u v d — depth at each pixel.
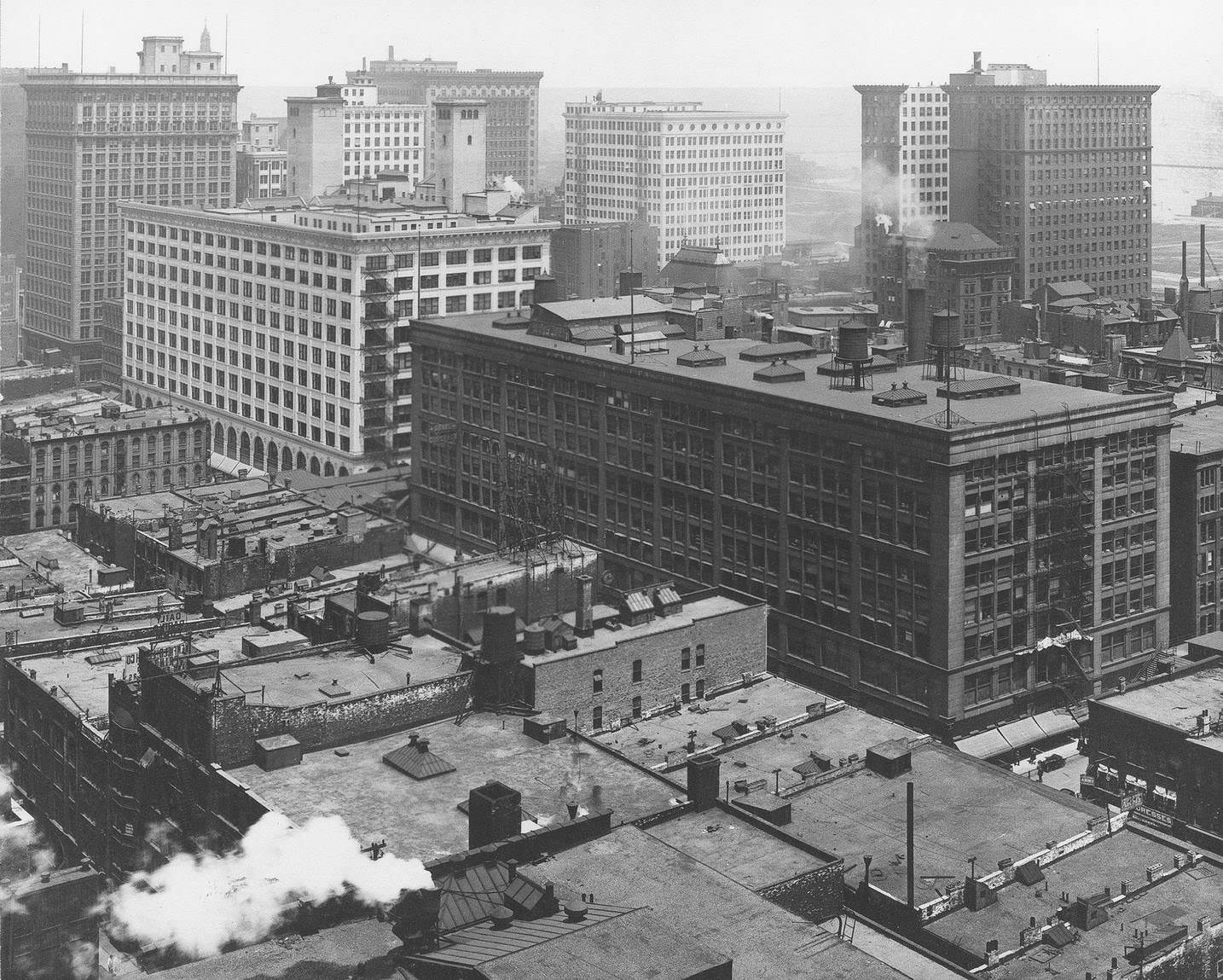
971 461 154.12
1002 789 124.00
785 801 118.94
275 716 123.12
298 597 164.38
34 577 181.88
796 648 172.00
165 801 127.25
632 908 92.25
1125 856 113.69
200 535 179.50
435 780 120.31
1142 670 171.62
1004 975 99.56
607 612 153.12
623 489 192.62
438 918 89.88
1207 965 103.62
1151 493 170.38
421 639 143.75
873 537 161.62
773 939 91.75
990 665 158.62
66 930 108.38
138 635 160.88
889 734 136.62
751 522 175.75
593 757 124.88
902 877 110.44
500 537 195.25
